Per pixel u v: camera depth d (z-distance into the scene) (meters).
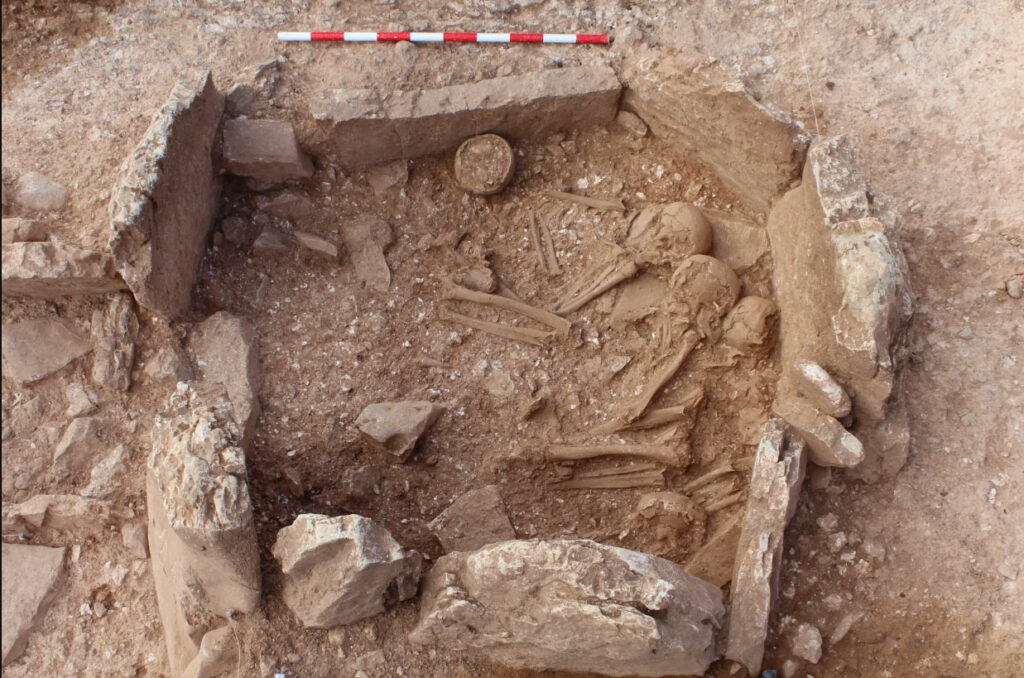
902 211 3.27
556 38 3.45
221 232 3.33
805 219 3.00
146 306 3.04
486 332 3.29
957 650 2.82
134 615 2.94
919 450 2.99
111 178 3.24
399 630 2.73
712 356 3.18
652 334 3.25
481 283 3.32
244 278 3.31
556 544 2.56
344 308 3.29
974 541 2.91
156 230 2.97
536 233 3.39
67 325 3.12
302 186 3.40
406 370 3.24
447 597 2.62
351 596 2.62
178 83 3.11
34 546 3.00
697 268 3.13
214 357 3.12
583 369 3.24
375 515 3.07
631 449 3.10
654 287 3.29
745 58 3.48
